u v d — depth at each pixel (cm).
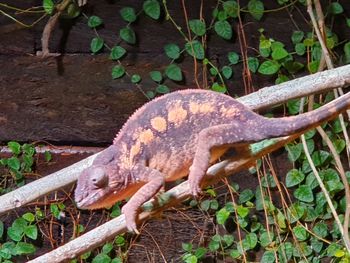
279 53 138
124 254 142
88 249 103
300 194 141
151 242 143
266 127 94
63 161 141
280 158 142
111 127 140
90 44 139
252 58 139
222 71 140
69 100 140
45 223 142
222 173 99
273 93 103
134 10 139
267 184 141
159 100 96
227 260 143
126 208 96
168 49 139
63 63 139
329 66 136
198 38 139
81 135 140
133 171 96
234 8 139
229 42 140
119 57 139
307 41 138
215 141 95
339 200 142
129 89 140
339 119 140
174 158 96
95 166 96
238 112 95
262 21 140
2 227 141
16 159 140
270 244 142
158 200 98
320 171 141
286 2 139
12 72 139
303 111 140
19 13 138
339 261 141
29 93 140
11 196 110
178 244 142
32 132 140
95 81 140
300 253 142
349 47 139
